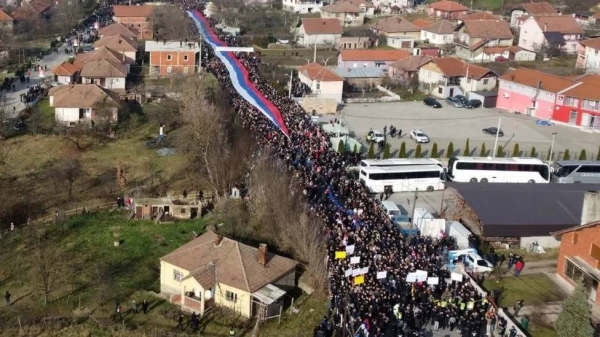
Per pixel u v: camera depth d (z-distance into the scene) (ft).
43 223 242.78
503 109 431.43
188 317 183.52
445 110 423.23
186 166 293.84
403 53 518.78
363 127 375.45
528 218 229.25
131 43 498.28
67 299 193.57
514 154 326.85
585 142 364.17
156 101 395.55
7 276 207.82
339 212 229.66
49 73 447.01
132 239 231.50
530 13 651.25
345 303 174.81
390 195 274.57
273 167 246.68
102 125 338.54
